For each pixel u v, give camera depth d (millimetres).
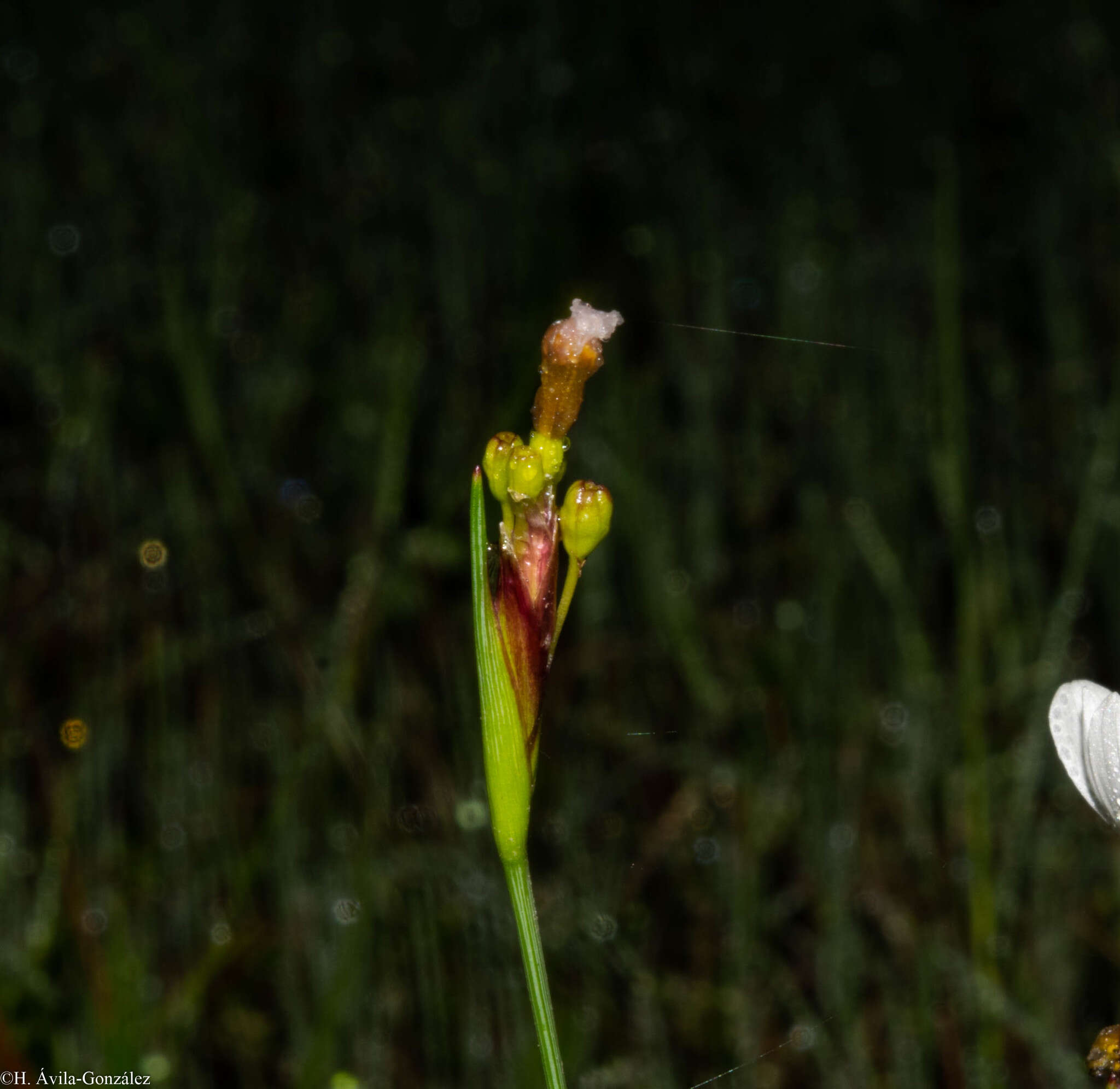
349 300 1148
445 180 1212
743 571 888
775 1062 590
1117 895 633
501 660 421
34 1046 538
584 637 786
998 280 1068
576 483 423
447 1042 583
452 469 889
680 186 1198
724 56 1360
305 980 596
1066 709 447
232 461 918
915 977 604
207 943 629
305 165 1300
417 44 1393
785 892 651
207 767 694
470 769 664
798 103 1309
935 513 852
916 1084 562
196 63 1319
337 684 660
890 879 652
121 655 743
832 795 679
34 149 1173
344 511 921
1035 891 625
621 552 867
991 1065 538
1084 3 1205
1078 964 621
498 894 616
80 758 667
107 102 1293
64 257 1102
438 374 1020
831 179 1216
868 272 1081
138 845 676
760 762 717
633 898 650
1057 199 1091
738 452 958
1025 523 835
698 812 687
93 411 863
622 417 919
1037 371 1013
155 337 960
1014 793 646
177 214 1180
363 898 553
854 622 796
